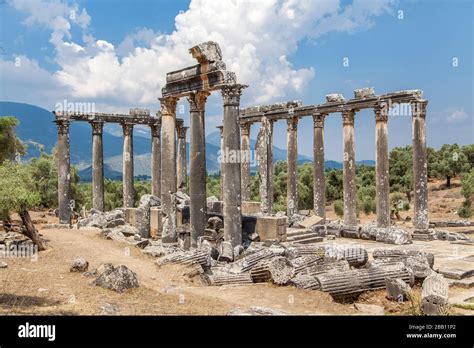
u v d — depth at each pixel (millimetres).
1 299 16203
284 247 27391
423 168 41219
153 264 26375
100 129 50719
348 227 42781
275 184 79375
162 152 35875
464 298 21688
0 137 52531
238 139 30719
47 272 22156
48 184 63844
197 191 33000
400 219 67375
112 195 77688
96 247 31641
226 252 28750
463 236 41281
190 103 33469
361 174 105500
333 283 20703
